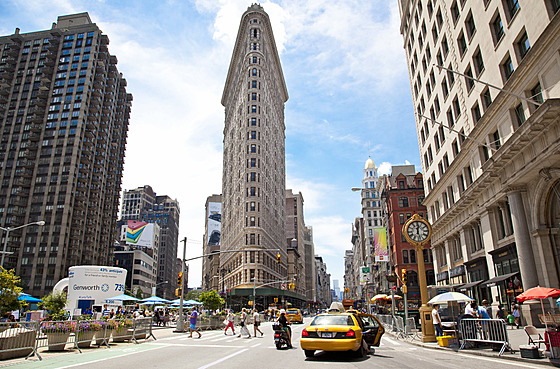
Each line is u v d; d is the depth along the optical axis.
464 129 32.94
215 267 126.06
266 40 104.31
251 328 37.25
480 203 30.03
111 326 19.66
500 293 26.94
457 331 16.52
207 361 12.57
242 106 95.38
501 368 10.70
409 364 11.80
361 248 133.00
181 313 30.61
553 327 12.55
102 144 111.38
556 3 19.88
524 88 22.59
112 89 118.88
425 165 47.53
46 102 104.06
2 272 19.62
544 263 21.83
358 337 13.13
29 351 14.39
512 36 24.03
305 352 13.91
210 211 164.00
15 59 110.38
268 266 86.38
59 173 96.81
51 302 25.22
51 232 92.19
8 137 101.94
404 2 53.47
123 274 43.16
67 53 108.88
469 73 31.69
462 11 31.84
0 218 93.75
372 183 148.25
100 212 110.44
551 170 20.67
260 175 85.38
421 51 45.97
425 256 63.88
